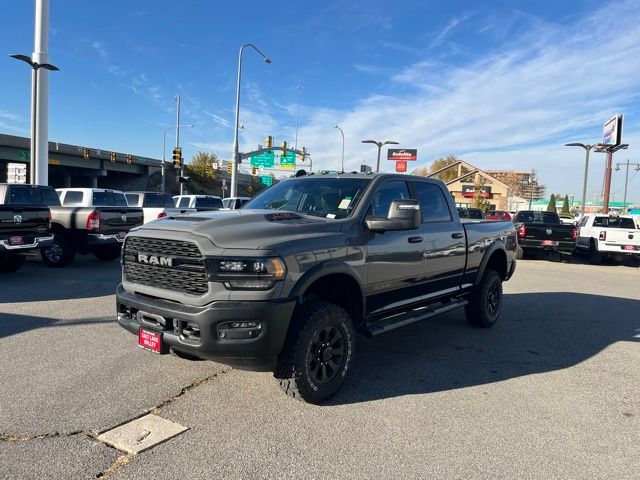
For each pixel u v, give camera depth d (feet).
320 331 12.76
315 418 12.31
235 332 11.46
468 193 219.00
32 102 63.98
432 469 10.11
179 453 10.43
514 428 12.10
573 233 53.36
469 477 9.86
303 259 12.35
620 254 53.21
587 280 39.83
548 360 17.67
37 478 9.38
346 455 10.55
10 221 29.43
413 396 13.96
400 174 17.31
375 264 14.76
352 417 12.44
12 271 34.27
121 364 15.69
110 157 189.06
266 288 11.60
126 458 10.16
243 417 12.23
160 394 13.47
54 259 37.14
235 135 114.42
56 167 194.80
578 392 14.62
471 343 19.65
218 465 10.00
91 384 14.03
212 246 11.66
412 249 16.42
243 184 273.13
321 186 16.49
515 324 23.15
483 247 21.07
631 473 10.16
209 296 11.57
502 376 15.85
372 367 16.42
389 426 11.99
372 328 15.02
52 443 10.70
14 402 12.73
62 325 20.15
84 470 9.68
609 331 22.17
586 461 10.61
